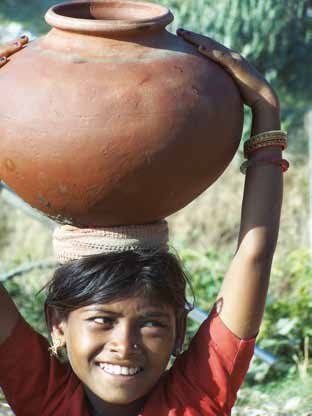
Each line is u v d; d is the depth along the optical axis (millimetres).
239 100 2621
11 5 11305
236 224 7773
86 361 2619
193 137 2443
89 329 2594
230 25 8625
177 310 2656
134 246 2596
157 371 2623
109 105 2381
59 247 2650
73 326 2629
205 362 2699
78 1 2695
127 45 2471
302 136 8281
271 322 5562
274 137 2670
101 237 2586
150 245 2613
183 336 2766
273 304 5594
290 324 5355
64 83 2406
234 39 8672
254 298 2676
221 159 2559
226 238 7750
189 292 5840
